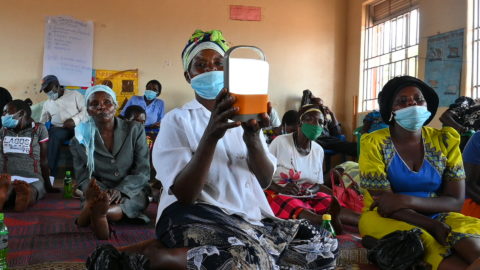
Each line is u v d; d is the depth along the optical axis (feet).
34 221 11.32
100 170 11.17
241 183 5.36
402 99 8.55
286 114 19.19
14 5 24.50
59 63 24.82
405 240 7.56
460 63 19.83
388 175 8.71
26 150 14.58
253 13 27.50
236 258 4.54
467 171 10.00
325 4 28.66
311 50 28.48
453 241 6.99
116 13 25.73
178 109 5.55
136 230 10.33
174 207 5.16
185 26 26.61
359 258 8.80
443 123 16.89
